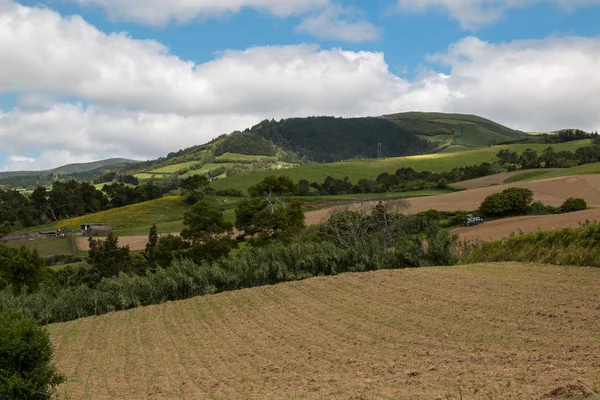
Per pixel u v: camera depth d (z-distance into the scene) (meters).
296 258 29.97
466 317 15.41
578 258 21.70
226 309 22.66
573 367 9.56
